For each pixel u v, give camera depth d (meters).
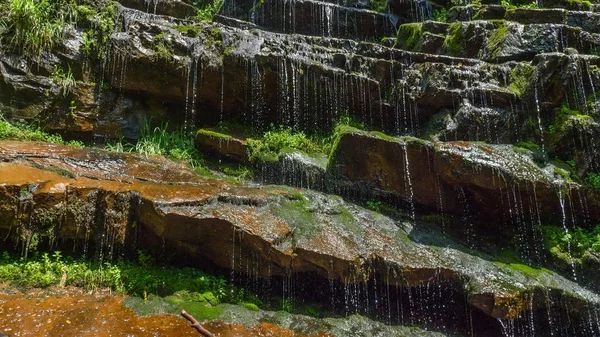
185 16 10.30
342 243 5.93
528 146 7.23
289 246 5.68
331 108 8.41
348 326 5.66
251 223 5.74
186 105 8.29
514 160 6.63
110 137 7.88
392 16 11.58
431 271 5.85
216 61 7.93
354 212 6.69
